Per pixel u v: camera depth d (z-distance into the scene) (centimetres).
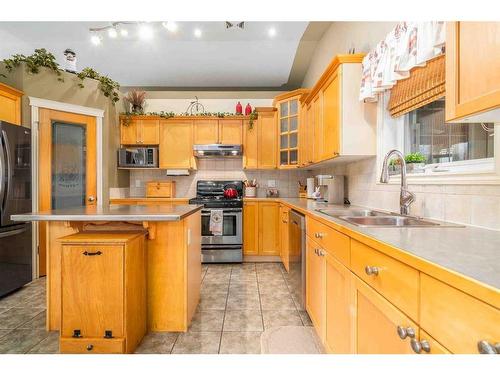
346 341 136
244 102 493
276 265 382
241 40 355
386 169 178
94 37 321
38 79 328
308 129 349
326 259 168
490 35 84
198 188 468
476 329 59
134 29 327
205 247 390
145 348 185
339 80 229
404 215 174
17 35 345
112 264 172
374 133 229
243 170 476
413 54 159
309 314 215
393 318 92
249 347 186
